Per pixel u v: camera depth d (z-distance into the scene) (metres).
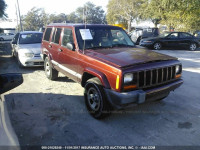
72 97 4.80
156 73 3.42
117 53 3.84
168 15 20.89
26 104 4.36
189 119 3.80
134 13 43.22
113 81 3.21
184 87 5.70
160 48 14.66
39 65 7.48
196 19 18.73
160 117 3.88
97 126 3.49
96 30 4.62
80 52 4.08
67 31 4.78
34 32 9.06
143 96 3.17
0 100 2.44
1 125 1.95
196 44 14.62
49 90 5.27
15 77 2.94
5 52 13.30
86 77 4.02
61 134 3.22
